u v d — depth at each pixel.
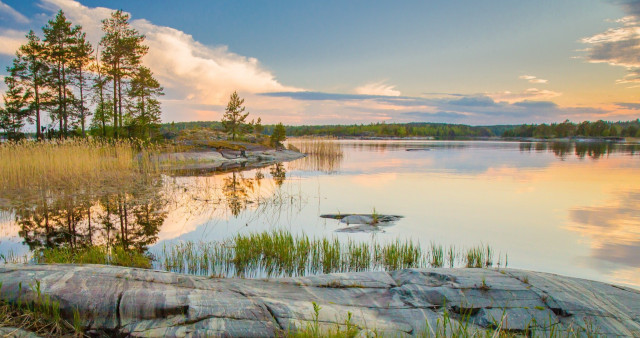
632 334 3.90
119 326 3.53
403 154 40.03
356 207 12.54
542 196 14.47
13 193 14.31
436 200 13.74
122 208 12.19
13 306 3.60
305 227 9.99
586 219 10.79
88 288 3.83
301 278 5.05
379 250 7.89
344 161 31.14
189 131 39.62
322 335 3.55
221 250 7.80
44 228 9.69
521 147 57.88
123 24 32.84
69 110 34.28
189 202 13.24
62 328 3.50
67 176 16.58
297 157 35.31
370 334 3.65
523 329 4.01
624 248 8.12
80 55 32.47
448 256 7.64
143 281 4.14
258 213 11.65
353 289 4.80
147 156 22.42
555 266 7.04
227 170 23.78
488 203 13.19
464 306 4.34
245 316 3.72
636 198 13.98
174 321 3.60
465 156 36.75
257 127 46.94
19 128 35.91
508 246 8.32
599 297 4.56
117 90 33.88
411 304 4.40
